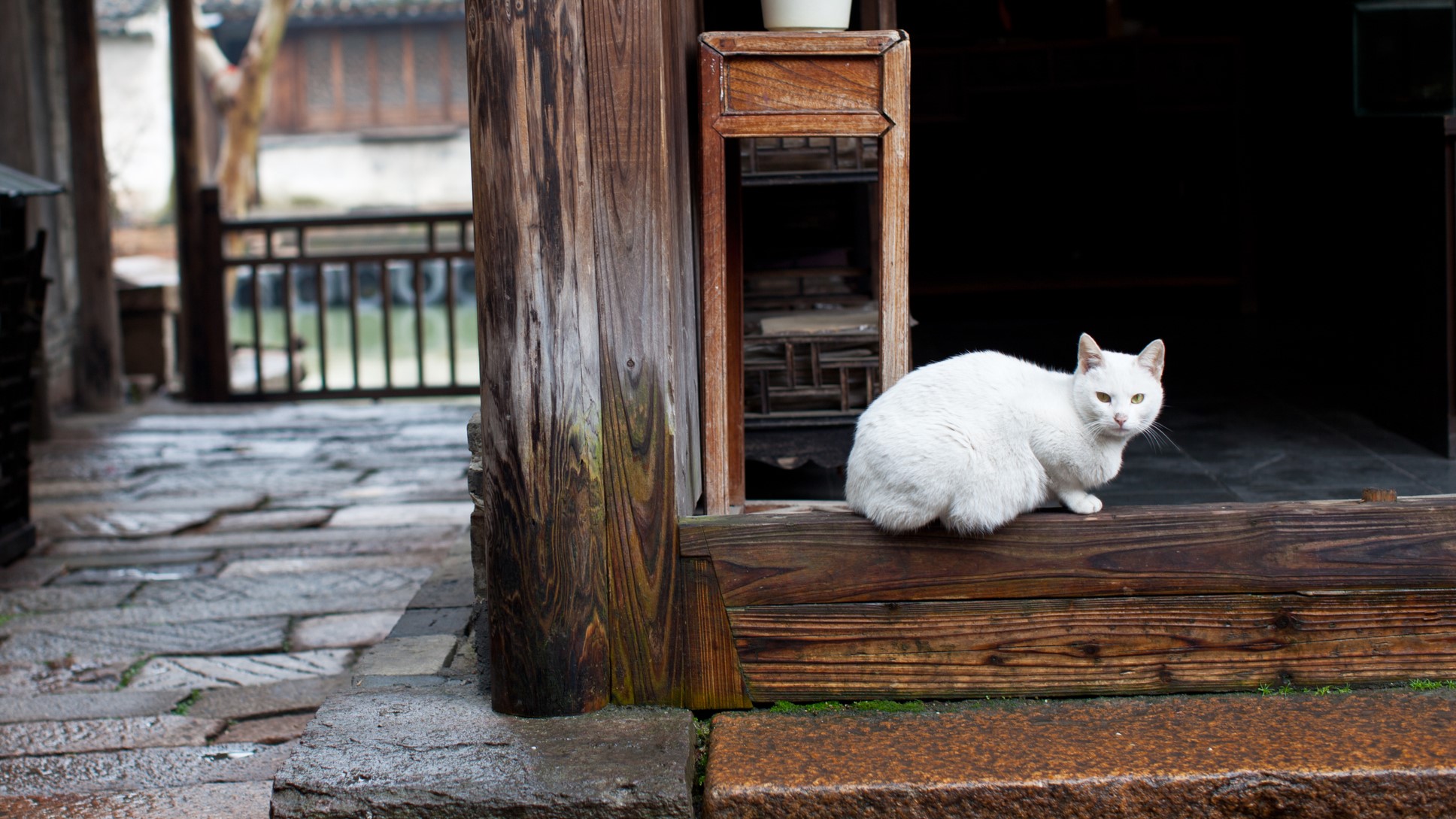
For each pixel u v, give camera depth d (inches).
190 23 310.2
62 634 152.9
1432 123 146.0
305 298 584.1
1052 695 94.1
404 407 321.4
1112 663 93.6
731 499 117.8
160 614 160.2
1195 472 145.5
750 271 154.2
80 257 307.4
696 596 93.3
